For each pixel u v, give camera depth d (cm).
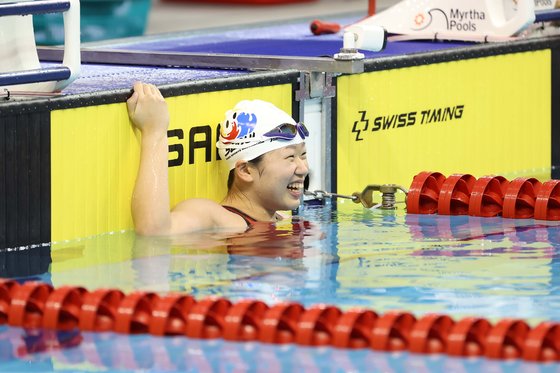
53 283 1481
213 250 1648
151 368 1206
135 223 1764
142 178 1764
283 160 1830
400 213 1950
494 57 2391
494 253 1642
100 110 1753
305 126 2003
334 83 2111
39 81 1678
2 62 1736
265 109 1841
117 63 2219
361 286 1458
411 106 2253
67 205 1727
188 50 2403
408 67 2233
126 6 3897
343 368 1205
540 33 2553
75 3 1714
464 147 2361
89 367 1211
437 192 1975
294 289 1443
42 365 1216
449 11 2523
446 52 2295
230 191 1891
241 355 1248
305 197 2030
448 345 1246
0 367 1212
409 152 2261
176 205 1830
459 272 1526
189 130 1869
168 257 1609
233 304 1339
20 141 1659
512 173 2452
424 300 1397
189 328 1311
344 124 2141
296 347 1275
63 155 1714
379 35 2156
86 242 1714
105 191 1773
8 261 1598
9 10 1633
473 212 1939
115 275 1515
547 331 1244
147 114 1775
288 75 2041
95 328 1338
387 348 1262
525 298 1405
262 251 1644
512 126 2450
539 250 1662
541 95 2502
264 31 2870
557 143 2550
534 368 1204
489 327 1269
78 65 1733
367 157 2191
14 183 1658
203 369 1203
